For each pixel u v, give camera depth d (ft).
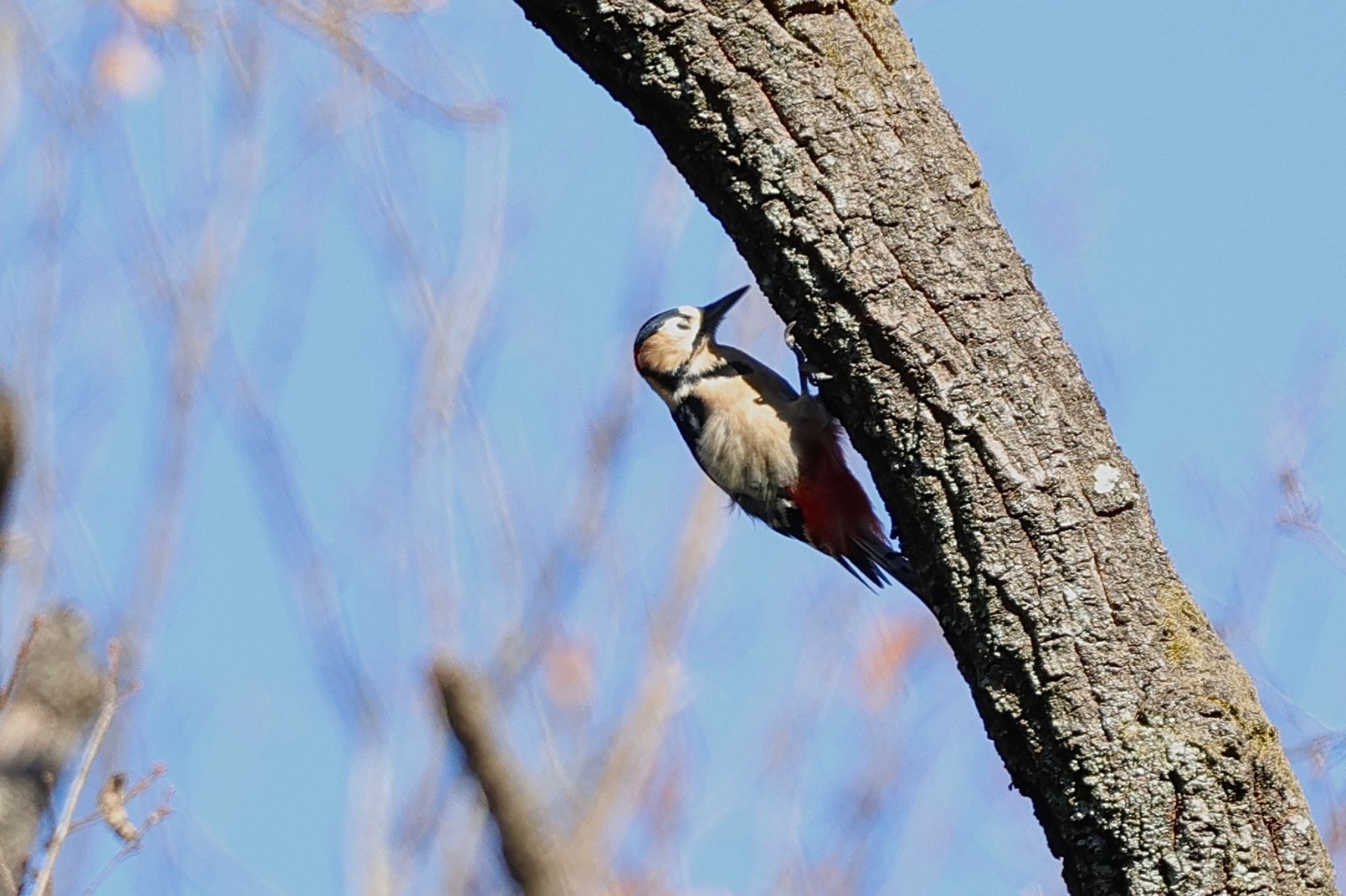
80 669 34.60
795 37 24.04
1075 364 23.89
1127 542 23.06
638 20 23.73
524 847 23.77
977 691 23.31
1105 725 22.25
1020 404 23.43
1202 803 21.86
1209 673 22.53
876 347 23.73
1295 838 22.02
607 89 24.72
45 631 34.86
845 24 24.27
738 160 24.04
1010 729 22.94
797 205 23.86
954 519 23.31
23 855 31.63
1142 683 22.39
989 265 23.94
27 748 33.04
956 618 23.40
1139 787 21.98
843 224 23.79
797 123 23.90
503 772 23.81
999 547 22.99
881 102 24.14
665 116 24.36
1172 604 22.91
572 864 45.80
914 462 23.58
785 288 24.38
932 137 24.22
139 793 31.86
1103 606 22.67
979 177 24.38
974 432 23.31
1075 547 22.90
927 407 23.53
